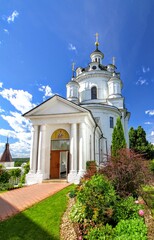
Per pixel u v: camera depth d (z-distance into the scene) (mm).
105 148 26266
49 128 19062
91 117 19484
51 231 6188
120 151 10117
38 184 15789
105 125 27359
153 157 39594
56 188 13117
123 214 6043
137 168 8688
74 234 5875
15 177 18719
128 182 8414
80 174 16141
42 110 18797
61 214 7559
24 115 18625
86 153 17609
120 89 32312
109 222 5922
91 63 34938
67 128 18656
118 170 8672
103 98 32125
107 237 4973
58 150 18562
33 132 18422
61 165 19031
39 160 17469
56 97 18516
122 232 5027
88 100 32094
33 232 6109
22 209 8125
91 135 21531
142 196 8516
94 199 6137
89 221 5859
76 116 17922
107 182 7000
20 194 11438
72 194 9742
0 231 6137
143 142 40750
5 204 9055
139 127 42406
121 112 30516
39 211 7906
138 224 5266
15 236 5852
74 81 32719
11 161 31266
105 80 33219
